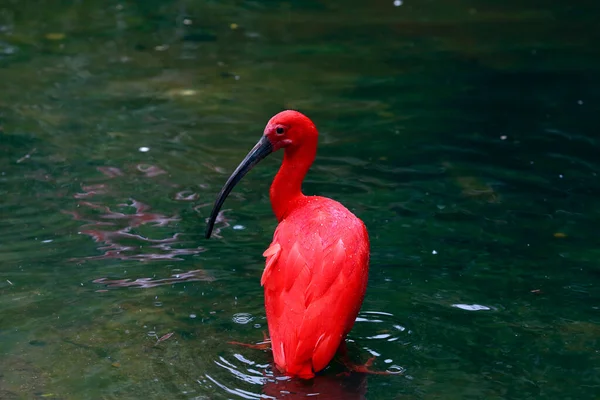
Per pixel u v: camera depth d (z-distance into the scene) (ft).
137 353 32.81
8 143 55.16
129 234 43.47
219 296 37.45
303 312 29.78
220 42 77.97
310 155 35.47
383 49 76.13
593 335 34.45
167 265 40.24
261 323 35.29
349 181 50.70
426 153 55.01
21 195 47.73
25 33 78.95
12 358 32.30
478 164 53.31
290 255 31.14
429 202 47.93
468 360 32.63
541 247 42.60
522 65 71.26
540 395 30.32
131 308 36.32
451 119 60.59
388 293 37.93
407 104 63.52
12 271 39.22
